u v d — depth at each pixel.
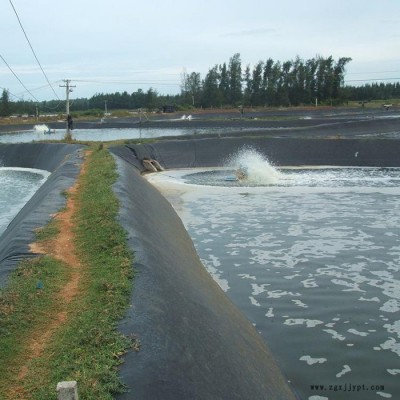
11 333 7.57
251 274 14.63
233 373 7.71
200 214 22.73
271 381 8.46
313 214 22.28
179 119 86.88
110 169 23.23
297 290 13.30
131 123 79.88
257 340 10.22
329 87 118.62
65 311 8.51
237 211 23.19
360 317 11.55
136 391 6.10
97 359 6.70
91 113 114.25
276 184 31.17
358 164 40.34
